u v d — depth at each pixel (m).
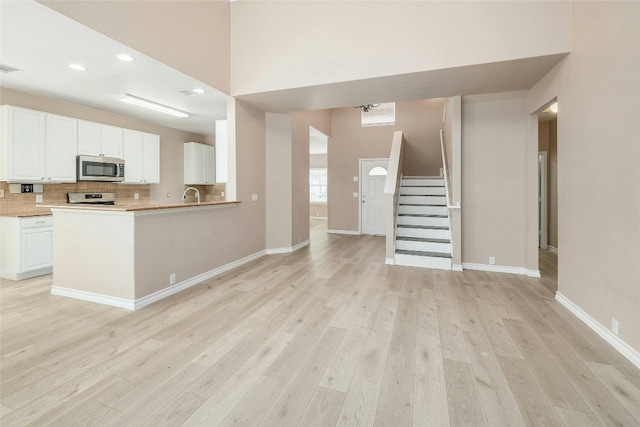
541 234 5.69
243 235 4.70
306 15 3.75
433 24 3.22
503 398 1.67
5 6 2.17
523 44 2.93
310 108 4.92
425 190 6.04
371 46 3.46
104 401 1.64
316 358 2.08
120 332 2.43
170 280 3.32
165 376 1.86
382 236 7.65
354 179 8.00
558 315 2.78
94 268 3.05
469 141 4.24
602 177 2.34
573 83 2.77
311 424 1.49
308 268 4.45
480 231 4.29
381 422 1.51
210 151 6.90
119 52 2.90
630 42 2.02
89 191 4.88
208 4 3.76
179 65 3.35
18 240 3.73
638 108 1.95
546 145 5.56
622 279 2.12
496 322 2.64
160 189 6.00
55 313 2.79
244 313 2.83
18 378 1.83
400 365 2.00
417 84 3.68
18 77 3.51
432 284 3.70
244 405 1.62
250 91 4.08
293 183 5.71
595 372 1.91
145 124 5.65
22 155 3.75
